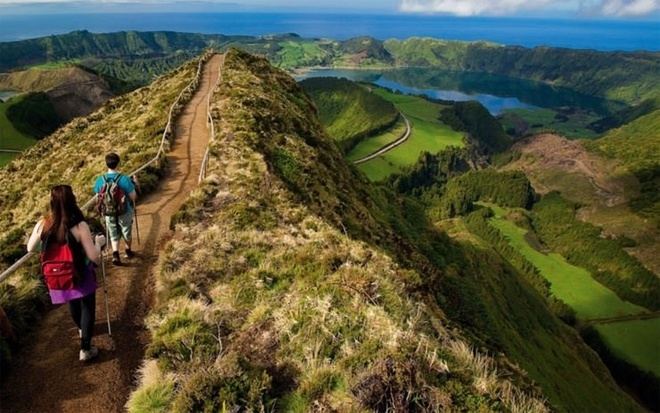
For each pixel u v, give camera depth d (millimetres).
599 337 122000
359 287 11719
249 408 7992
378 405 8062
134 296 12344
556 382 43781
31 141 150500
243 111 36125
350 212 31438
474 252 71375
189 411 7855
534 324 64188
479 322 37750
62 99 188250
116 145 34781
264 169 24203
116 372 9391
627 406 68062
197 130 35281
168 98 46281
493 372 9602
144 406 8164
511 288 71438
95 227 15836
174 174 25219
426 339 9859
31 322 10734
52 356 9727
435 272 35719
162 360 9258
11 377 9023
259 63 68875
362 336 9891
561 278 169000
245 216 17469
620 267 180125
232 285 12617
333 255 14000
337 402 8258
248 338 10047
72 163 35156
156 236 16531
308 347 9508
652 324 136250
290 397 8539
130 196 13945
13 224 29094
